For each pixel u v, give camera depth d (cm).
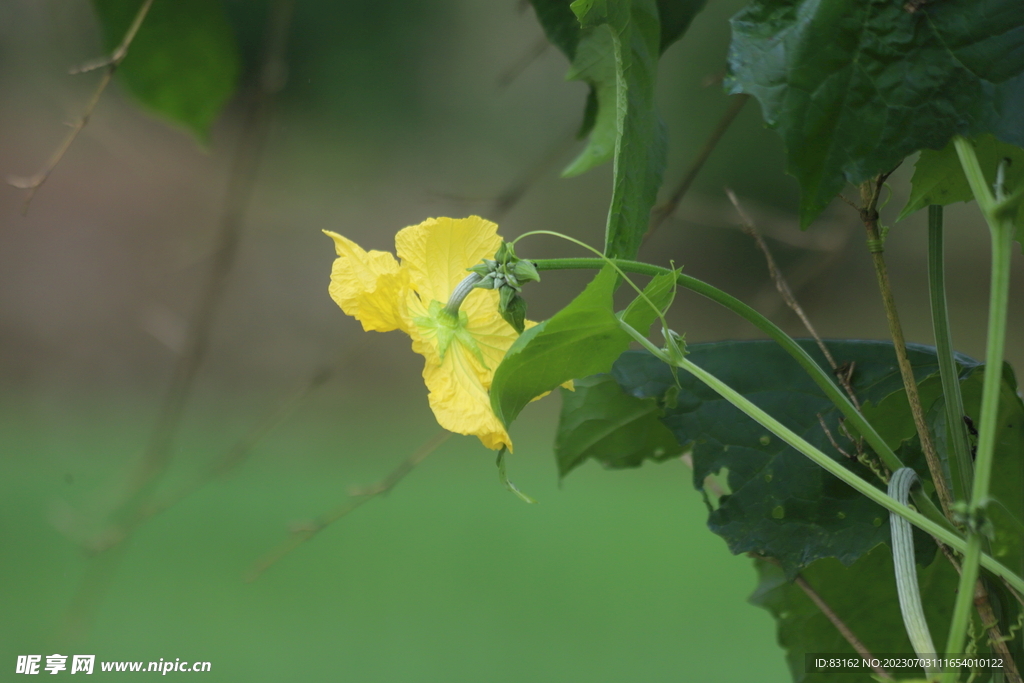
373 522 502
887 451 129
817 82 126
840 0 126
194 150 389
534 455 634
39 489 514
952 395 129
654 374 137
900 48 126
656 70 133
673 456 144
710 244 672
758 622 378
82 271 673
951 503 130
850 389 135
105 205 666
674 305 668
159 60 156
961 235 582
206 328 192
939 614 138
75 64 230
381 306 128
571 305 126
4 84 579
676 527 494
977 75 126
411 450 648
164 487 507
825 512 133
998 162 130
